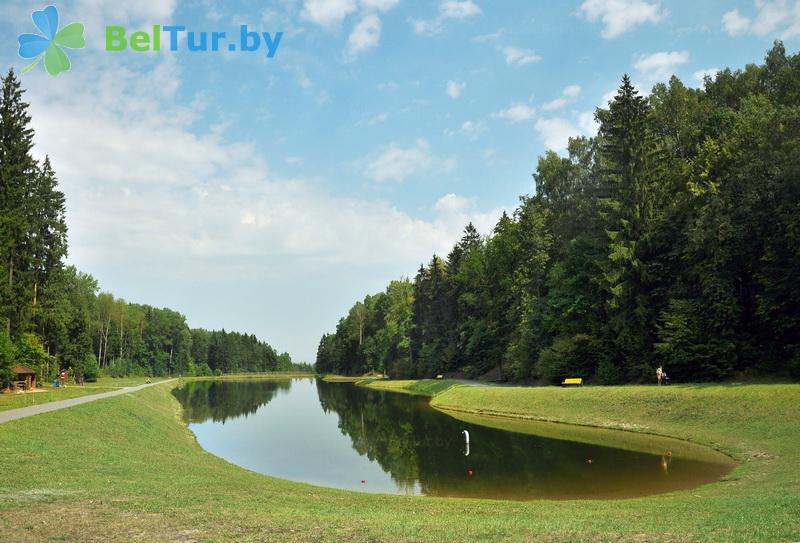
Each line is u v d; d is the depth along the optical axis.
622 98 47.00
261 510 12.89
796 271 33.53
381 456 29.33
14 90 55.31
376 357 137.25
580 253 50.62
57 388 61.34
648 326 42.31
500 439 32.28
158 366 155.38
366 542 9.68
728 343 35.66
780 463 19.80
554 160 70.88
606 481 20.52
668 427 29.80
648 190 44.78
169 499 13.49
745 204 36.69
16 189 53.22
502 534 10.29
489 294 72.81
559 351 48.84
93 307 121.31
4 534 9.58
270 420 48.75
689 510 12.63
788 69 51.47
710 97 60.94
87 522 10.65
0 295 49.66
